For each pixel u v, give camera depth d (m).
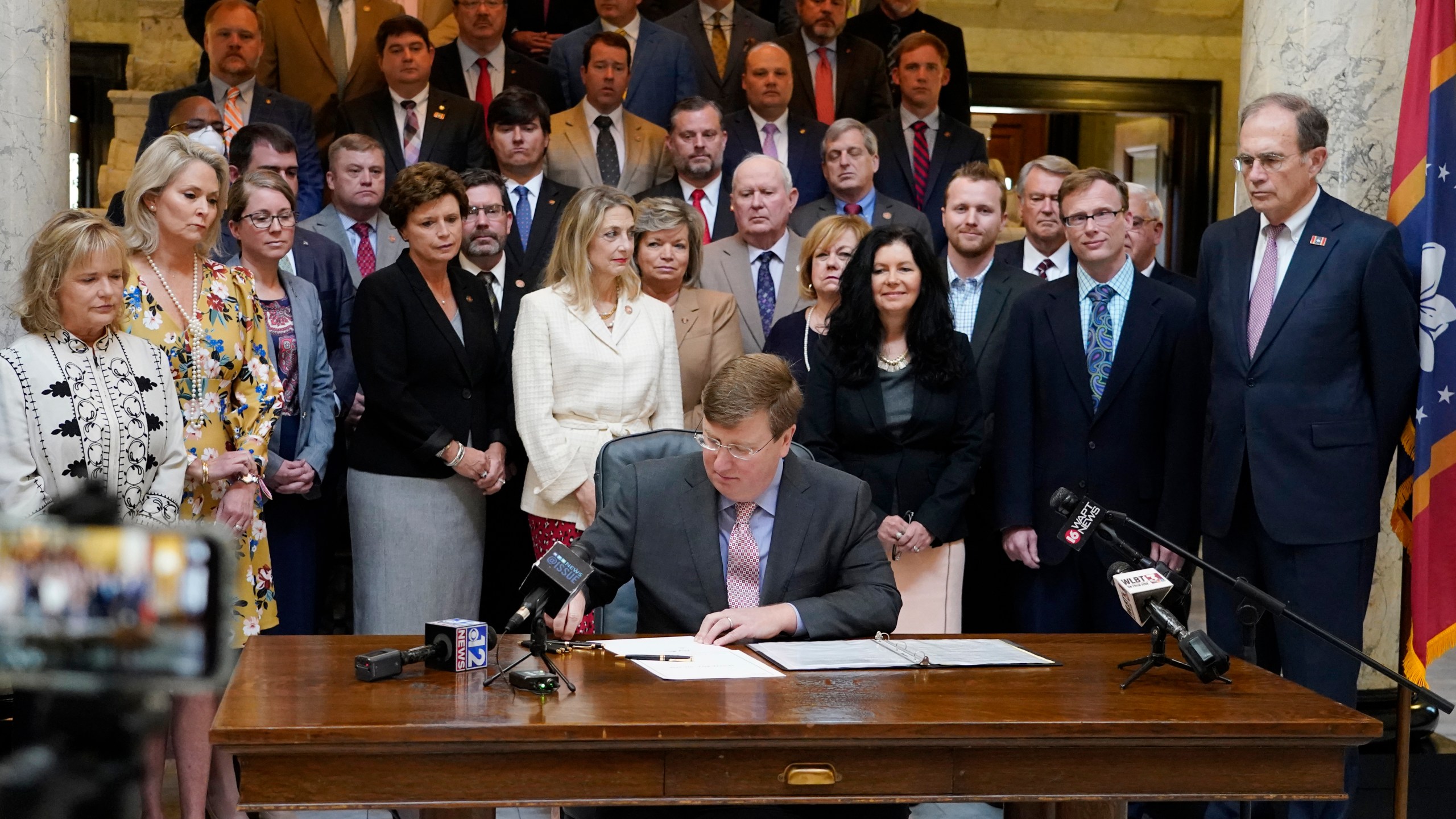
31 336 3.03
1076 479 3.73
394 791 1.93
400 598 3.92
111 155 6.62
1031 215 4.91
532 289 4.61
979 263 4.48
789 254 4.72
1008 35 8.88
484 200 4.48
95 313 3.02
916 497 3.81
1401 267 3.25
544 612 2.34
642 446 2.95
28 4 3.98
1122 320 3.77
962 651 2.53
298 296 4.06
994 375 4.27
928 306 3.82
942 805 3.90
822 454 3.86
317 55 5.70
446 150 5.25
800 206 5.30
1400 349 3.25
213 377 3.48
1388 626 4.20
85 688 0.36
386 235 4.87
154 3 7.20
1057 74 8.92
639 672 2.29
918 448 3.85
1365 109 3.96
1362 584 3.30
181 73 7.17
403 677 2.26
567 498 3.85
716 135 5.02
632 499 2.73
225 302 3.53
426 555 3.93
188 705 3.14
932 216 5.58
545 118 4.89
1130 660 2.53
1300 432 3.27
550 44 6.11
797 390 2.60
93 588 0.36
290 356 3.98
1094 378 3.77
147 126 5.38
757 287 4.72
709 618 2.55
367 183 4.77
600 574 2.67
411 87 5.23
